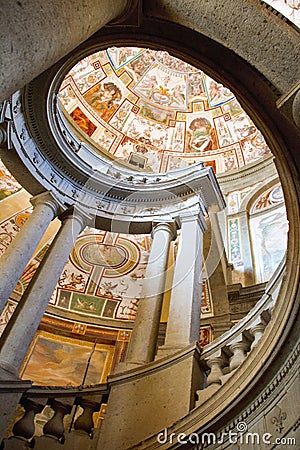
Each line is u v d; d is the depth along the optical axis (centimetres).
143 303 630
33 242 698
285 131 325
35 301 625
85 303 1216
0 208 1152
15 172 771
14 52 203
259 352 327
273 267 996
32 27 215
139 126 1423
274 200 1170
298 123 288
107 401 475
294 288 305
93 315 1198
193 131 1445
